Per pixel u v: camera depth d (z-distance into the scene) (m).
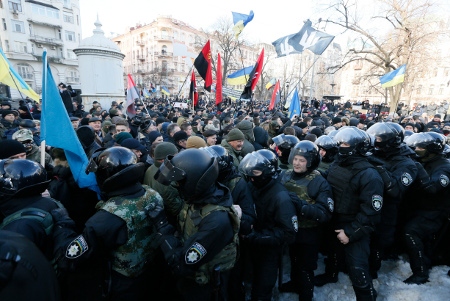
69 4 42.53
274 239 2.01
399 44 15.05
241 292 2.38
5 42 36.75
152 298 2.00
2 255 0.63
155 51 51.62
